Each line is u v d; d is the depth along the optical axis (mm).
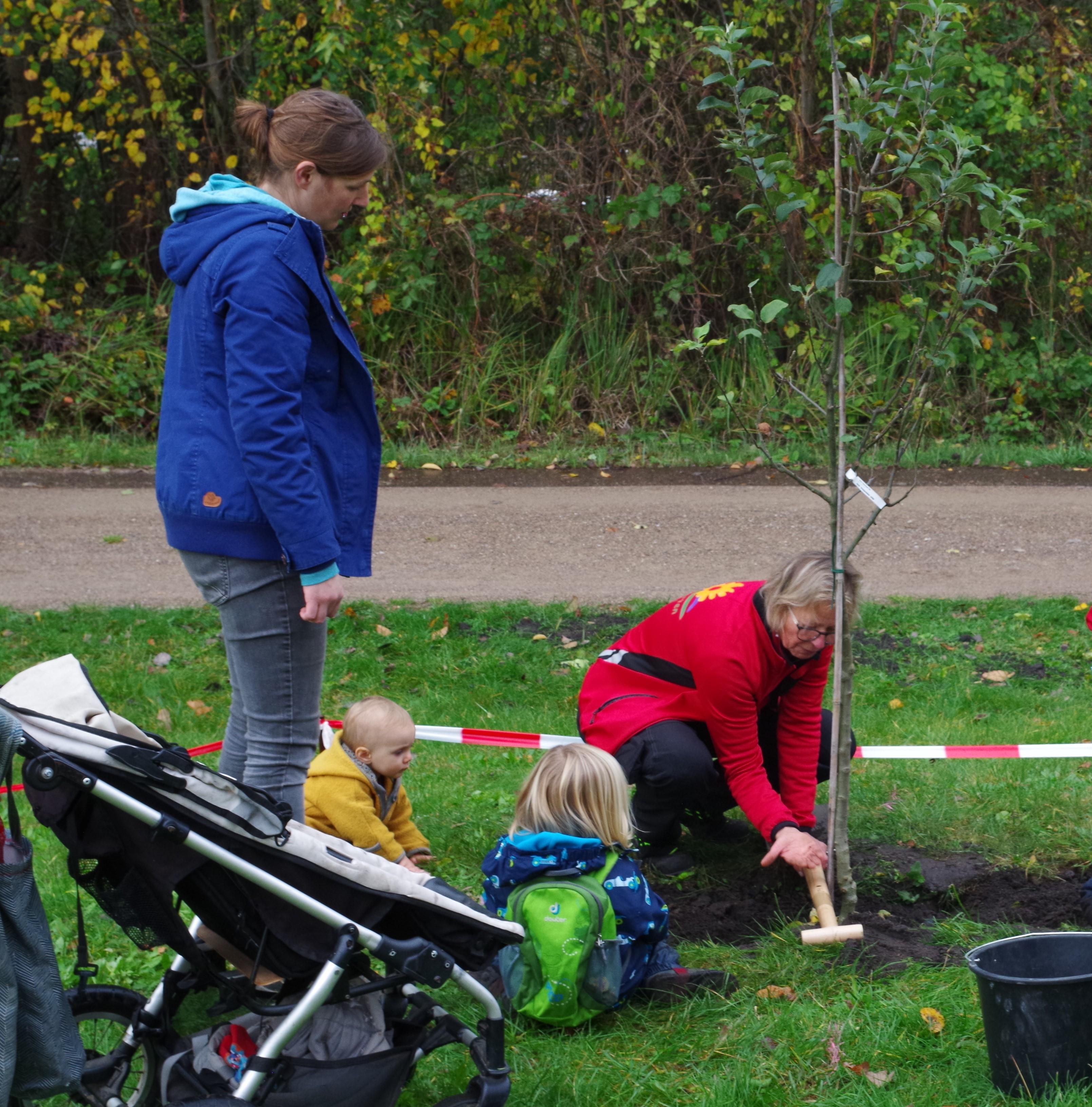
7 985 2266
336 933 2607
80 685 2629
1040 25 14000
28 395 13047
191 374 2969
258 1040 2787
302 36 13969
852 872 4219
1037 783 5008
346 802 3914
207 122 15156
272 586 2998
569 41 13898
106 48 14312
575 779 3311
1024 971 3043
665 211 13695
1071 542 9492
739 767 3916
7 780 2342
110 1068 2742
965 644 7242
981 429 13836
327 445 3043
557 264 13977
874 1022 3205
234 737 3307
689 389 13695
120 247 15891
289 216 2932
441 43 13648
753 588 4031
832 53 3527
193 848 2484
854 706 6281
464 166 14477
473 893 4113
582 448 12992
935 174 3537
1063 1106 2719
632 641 4375
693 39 13352
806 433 13000
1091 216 14492
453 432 13250
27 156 15555
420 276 13555
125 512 10016
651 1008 3354
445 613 7438
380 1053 2684
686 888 4199
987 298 14328
